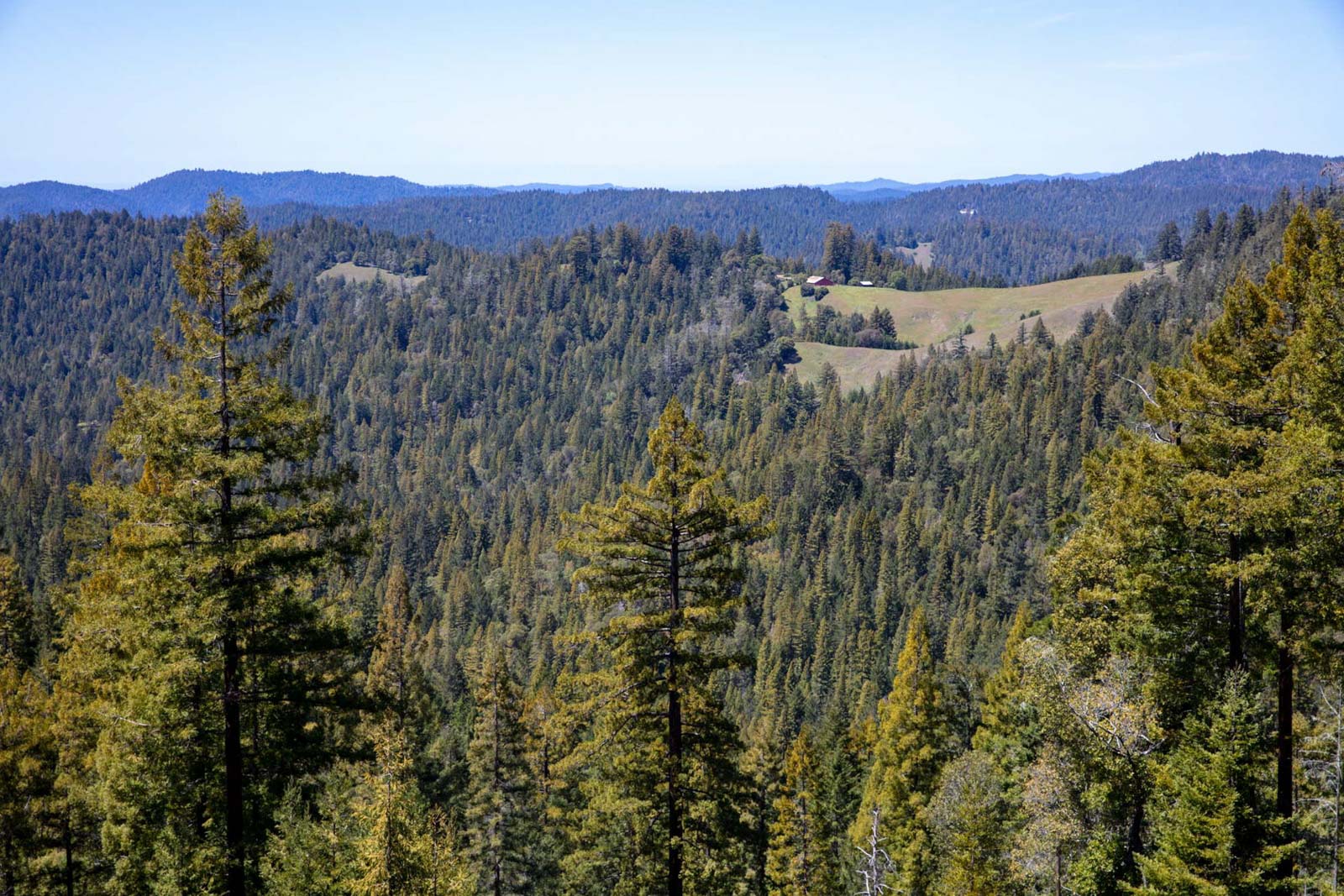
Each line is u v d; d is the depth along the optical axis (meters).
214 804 19.91
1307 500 20.00
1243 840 20.81
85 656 26.03
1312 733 24.55
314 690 19.64
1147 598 25.45
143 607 17.92
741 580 22.12
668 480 21.81
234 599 17.73
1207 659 24.73
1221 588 23.91
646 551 22.08
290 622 18.67
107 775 21.33
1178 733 24.34
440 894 21.70
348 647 19.59
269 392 18.75
